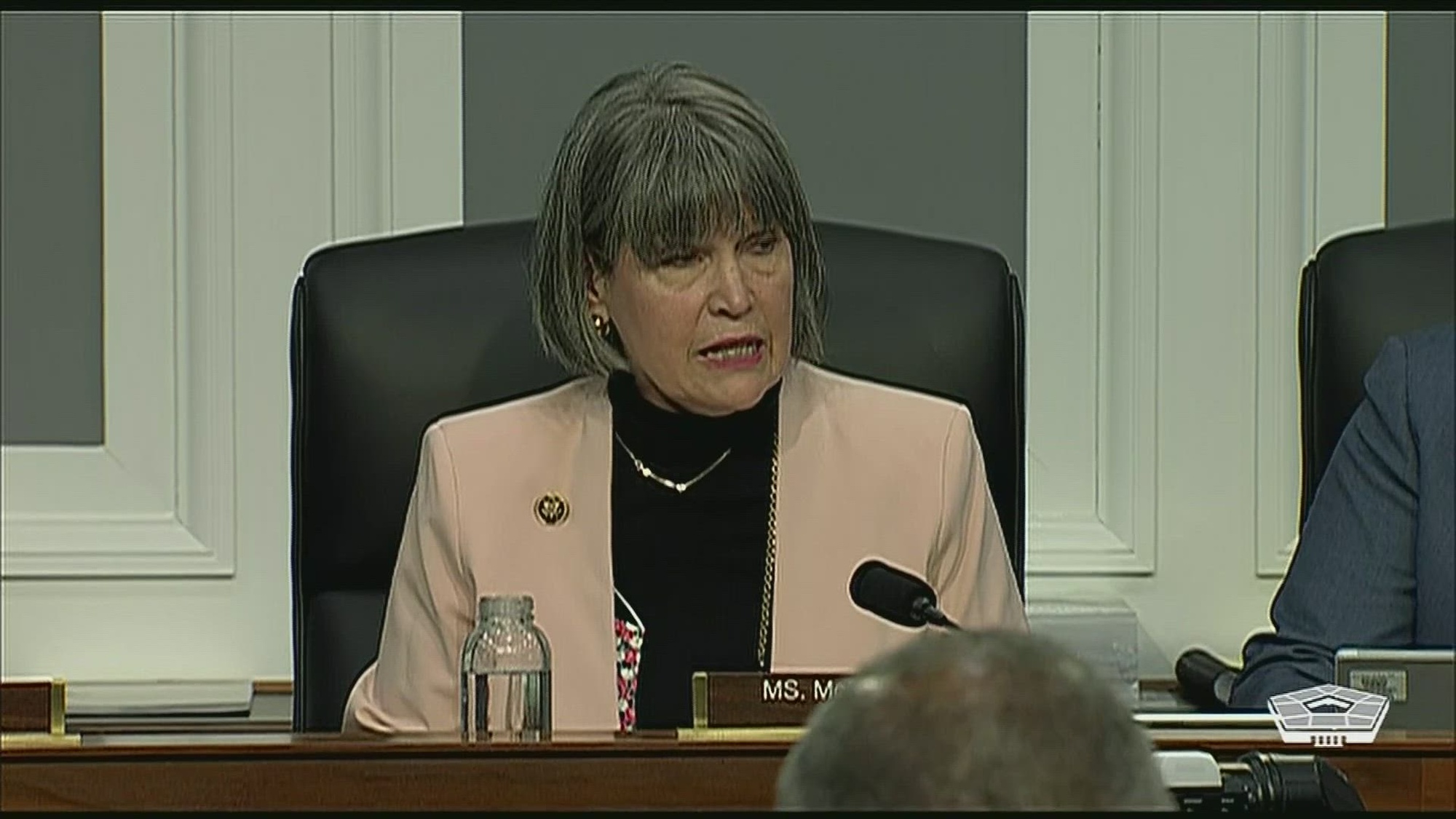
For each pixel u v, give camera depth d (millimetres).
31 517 11445
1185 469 11789
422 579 7336
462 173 11609
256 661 11531
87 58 11508
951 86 11820
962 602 7508
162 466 11531
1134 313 11789
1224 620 11789
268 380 11531
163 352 11523
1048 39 11805
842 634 7262
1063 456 11781
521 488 7379
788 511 7406
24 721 5641
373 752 5562
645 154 7180
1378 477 8273
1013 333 8805
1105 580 11734
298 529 8602
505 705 6059
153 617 11492
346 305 8633
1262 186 11836
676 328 7195
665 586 7340
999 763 2125
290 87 11523
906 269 8797
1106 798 2127
